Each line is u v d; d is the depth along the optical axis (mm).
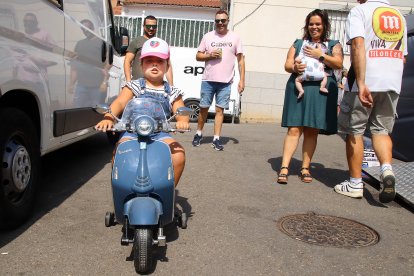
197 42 16266
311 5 13312
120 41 7422
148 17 6500
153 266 3207
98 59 5777
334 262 3465
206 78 7441
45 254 3311
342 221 4418
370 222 4438
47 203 4426
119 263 3234
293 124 5559
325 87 5371
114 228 3869
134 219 2895
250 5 13344
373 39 4785
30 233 3664
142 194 3094
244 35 13461
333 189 5523
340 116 5223
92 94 5527
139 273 3100
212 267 3252
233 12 13375
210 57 7289
